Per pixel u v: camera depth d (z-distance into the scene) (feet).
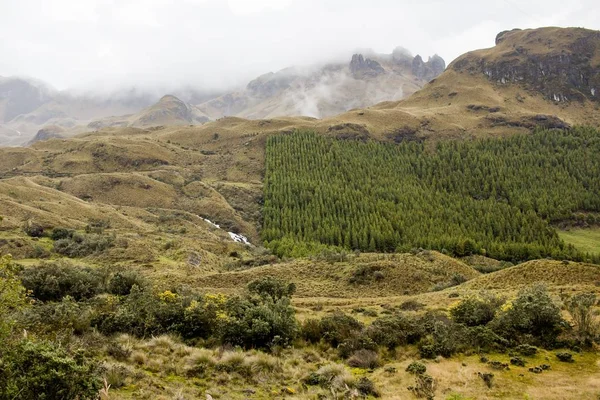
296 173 606.55
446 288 187.42
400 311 119.65
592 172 590.55
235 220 485.97
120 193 538.06
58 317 66.59
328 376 51.75
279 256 335.26
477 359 57.93
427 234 414.00
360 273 212.64
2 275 37.86
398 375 52.29
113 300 95.30
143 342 62.49
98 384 34.27
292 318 80.33
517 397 42.52
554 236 416.26
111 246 261.85
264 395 44.93
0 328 35.19
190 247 282.77
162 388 42.32
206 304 81.66
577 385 45.11
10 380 30.07
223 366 52.44
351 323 81.71
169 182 611.47
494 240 417.49
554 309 67.67
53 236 286.25
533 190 553.23
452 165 647.56
